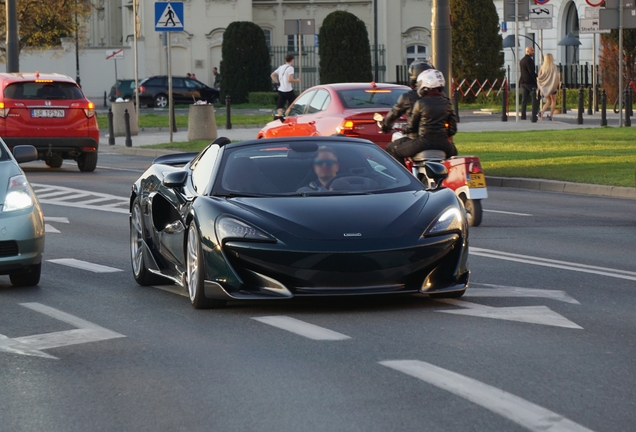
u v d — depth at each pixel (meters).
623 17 49.38
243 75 101.06
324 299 15.48
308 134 33.38
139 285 17.62
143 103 100.00
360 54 94.12
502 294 15.67
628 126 54.84
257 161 16.08
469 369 11.13
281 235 14.07
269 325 13.70
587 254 19.94
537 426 9.12
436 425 9.20
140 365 11.70
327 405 9.90
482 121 63.41
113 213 28.53
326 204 14.76
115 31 133.88
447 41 36.34
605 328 13.19
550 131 53.06
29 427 9.52
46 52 108.25
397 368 11.21
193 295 15.09
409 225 14.33
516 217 26.16
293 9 116.62
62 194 33.25
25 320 14.56
